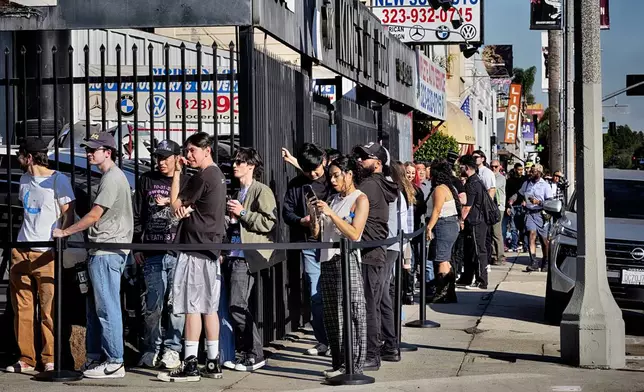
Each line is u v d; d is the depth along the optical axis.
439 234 14.17
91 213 8.54
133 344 9.57
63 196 8.91
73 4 9.84
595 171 9.43
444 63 36.59
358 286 8.59
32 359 9.07
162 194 9.09
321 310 9.93
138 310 9.45
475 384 8.55
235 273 9.14
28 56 13.16
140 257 9.20
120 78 9.27
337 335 8.72
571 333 9.41
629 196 13.82
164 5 9.66
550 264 12.48
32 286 9.02
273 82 10.29
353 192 8.60
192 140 8.53
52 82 9.91
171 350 9.18
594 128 9.44
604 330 9.30
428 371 9.21
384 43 17.41
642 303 12.05
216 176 8.57
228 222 9.30
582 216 9.46
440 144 30.09
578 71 9.54
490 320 12.69
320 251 8.77
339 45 13.52
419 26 25.86
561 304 12.34
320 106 12.67
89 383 8.54
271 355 9.95
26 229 8.95
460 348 10.54
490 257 19.44
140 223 9.24
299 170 10.45
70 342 9.09
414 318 12.82
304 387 8.41
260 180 9.40
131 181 10.29
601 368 9.30
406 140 20.83
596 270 9.45
